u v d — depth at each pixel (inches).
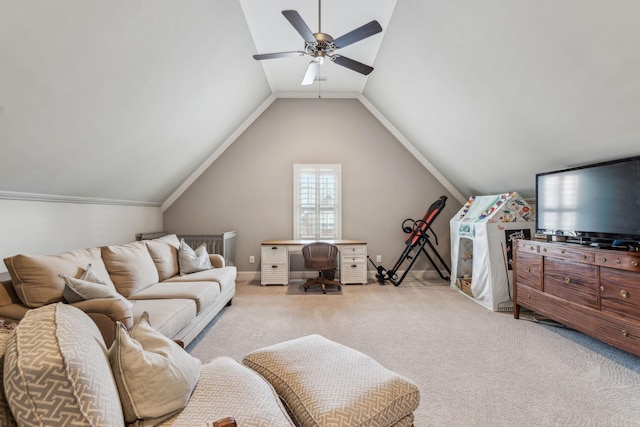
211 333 120.3
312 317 138.3
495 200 164.9
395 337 115.8
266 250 197.8
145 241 135.3
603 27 73.2
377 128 218.2
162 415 42.7
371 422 46.8
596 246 103.3
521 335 117.0
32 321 38.0
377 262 218.5
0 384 34.0
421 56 135.2
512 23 90.7
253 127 216.2
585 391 79.8
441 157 195.8
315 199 217.0
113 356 43.9
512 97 113.5
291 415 50.3
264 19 133.4
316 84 203.0
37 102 81.4
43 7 65.5
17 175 97.0
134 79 103.0
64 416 31.8
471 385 83.4
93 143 110.5
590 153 111.9
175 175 190.9
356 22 135.9
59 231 124.7
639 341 84.7
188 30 107.6
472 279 163.6
